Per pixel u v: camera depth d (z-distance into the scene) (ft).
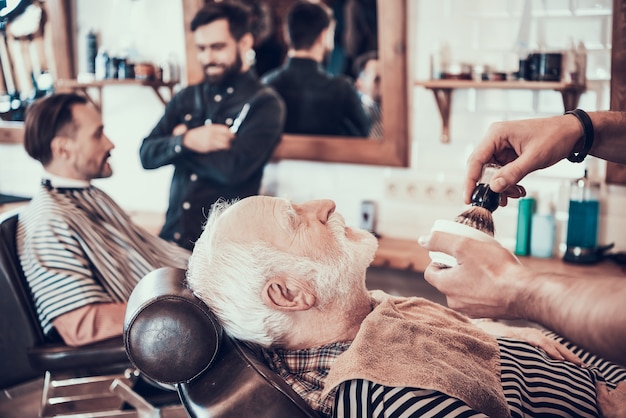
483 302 3.39
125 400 6.07
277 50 10.30
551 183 8.64
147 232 7.80
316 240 4.27
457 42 9.00
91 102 11.36
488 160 4.43
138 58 11.25
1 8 11.70
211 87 9.98
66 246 6.56
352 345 4.00
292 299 4.22
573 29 8.25
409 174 9.65
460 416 3.61
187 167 9.70
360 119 9.82
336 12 9.80
